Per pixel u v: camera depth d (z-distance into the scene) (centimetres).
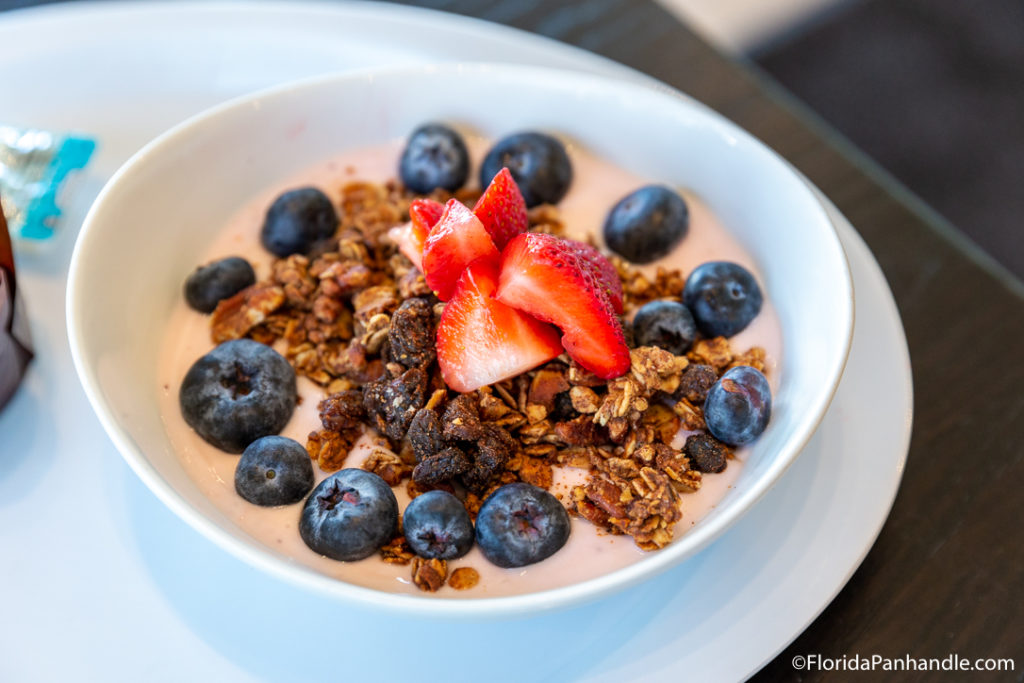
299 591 26
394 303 29
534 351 28
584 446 28
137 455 26
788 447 26
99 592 26
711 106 36
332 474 27
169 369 29
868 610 27
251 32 35
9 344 28
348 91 32
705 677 25
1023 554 28
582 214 32
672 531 27
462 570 26
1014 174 50
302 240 31
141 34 35
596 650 26
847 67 54
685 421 28
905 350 30
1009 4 57
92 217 28
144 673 25
